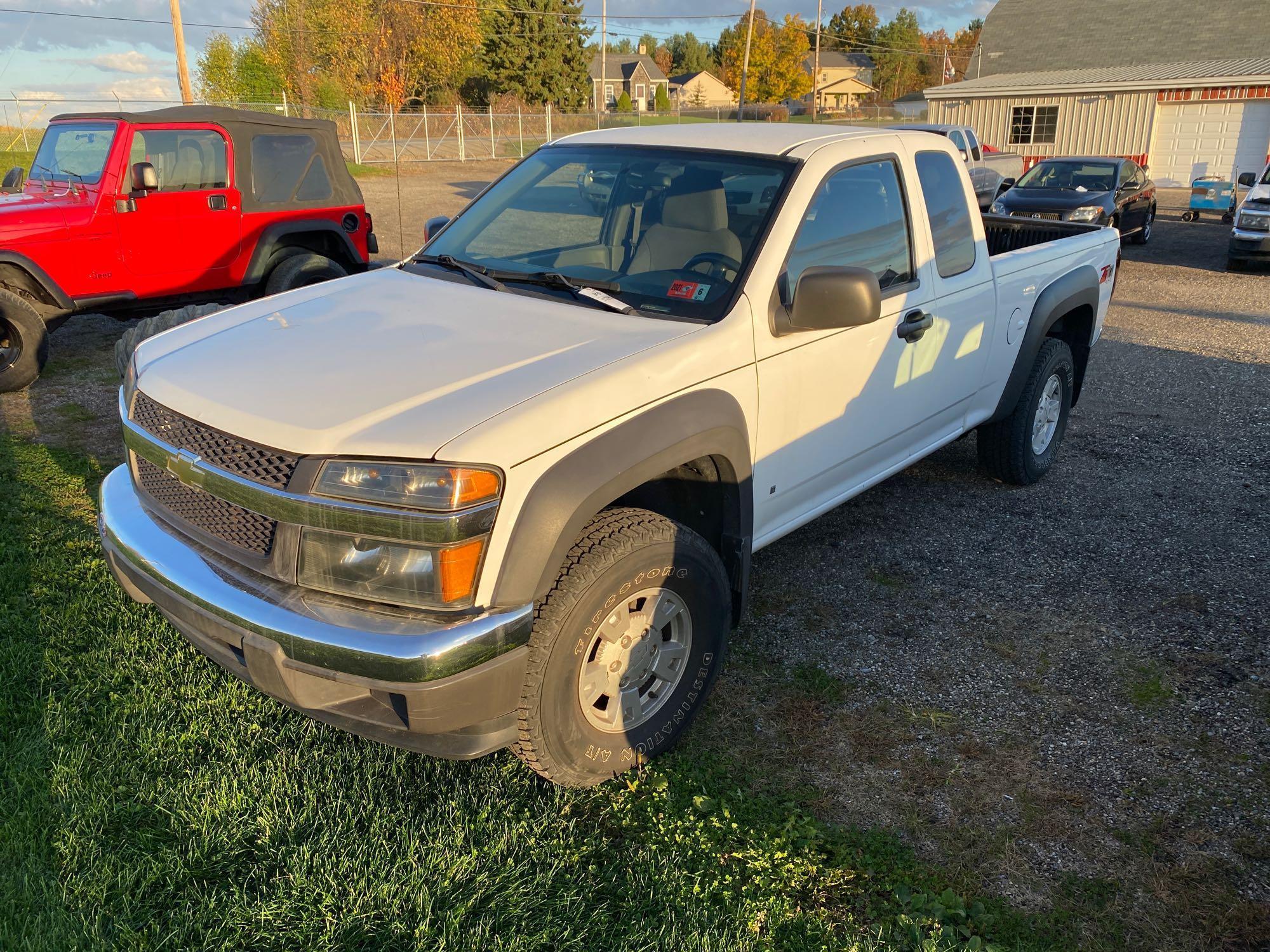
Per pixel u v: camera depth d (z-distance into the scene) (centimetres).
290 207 834
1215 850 270
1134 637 382
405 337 290
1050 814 284
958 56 9488
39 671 332
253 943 227
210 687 325
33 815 264
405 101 4397
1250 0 3012
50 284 705
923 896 249
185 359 290
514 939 229
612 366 266
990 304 442
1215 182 2000
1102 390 745
